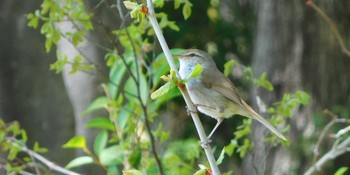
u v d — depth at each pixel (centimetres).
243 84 2033
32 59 1384
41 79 1377
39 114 1372
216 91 1009
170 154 1206
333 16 1631
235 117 2095
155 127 1428
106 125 1106
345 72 1636
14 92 1371
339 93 1639
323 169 1614
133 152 1070
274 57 1709
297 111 1644
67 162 1364
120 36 1068
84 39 1162
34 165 1060
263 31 1748
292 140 1644
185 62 1033
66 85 1379
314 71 1661
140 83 1087
